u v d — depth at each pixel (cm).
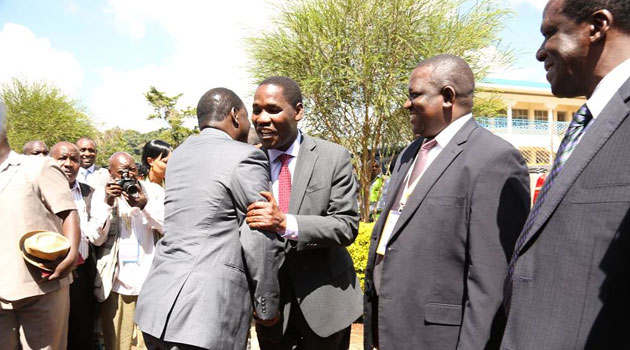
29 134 2083
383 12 860
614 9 135
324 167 281
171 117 2725
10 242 280
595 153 133
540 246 142
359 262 620
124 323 407
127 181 388
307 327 281
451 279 208
